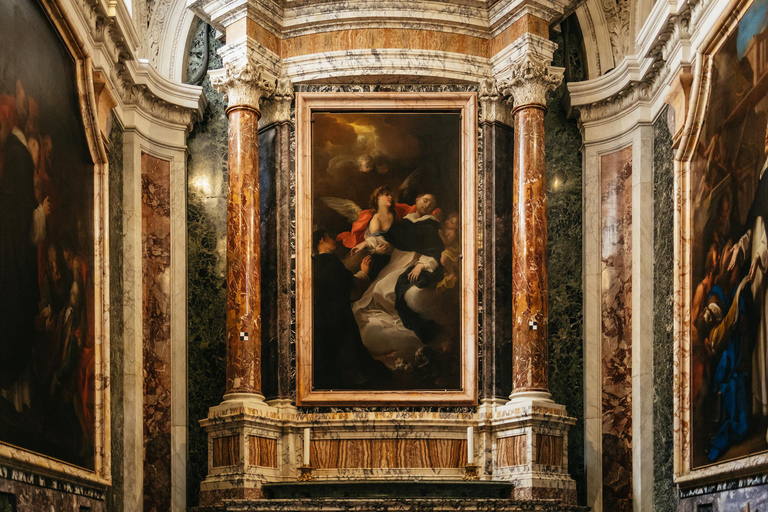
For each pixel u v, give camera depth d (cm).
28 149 791
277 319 1142
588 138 1198
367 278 1152
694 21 959
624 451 1118
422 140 1177
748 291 792
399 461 1105
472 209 1159
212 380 1188
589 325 1162
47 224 833
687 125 943
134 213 1136
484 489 1049
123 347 1102
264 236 1168
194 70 1259
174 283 1172
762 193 775
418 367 1135
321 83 1185
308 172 1167
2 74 735
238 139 1132
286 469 1099
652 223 1112
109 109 1055
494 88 1177
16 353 743
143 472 1111
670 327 1022
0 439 701
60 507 830
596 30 1243
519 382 1088
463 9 1180
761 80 786
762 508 759
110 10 1008
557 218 1221
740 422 799
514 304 1111
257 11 1148
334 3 1170
